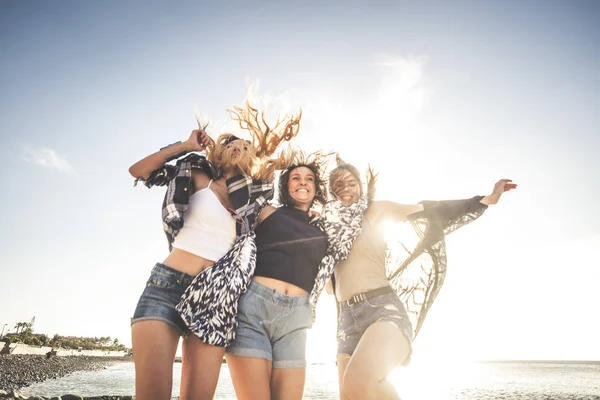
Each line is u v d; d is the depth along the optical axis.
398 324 3.23
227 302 3.01
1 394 16.84
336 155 4.11
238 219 3.36
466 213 3.79
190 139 3.33
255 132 4.02
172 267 2.99
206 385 2.84
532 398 31.94
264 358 3.10
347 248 3.51
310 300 3.43
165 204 3.14
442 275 3.89
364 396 2.90
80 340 152.38
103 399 20.33
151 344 2.71
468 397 33.16
